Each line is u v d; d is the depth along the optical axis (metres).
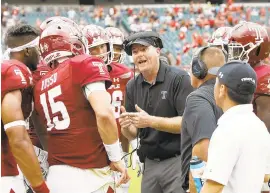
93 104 6.06
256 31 7.56
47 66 7.50
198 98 6.30
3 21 53.38
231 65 5.41
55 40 6.54
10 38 6.99
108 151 6.26
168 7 58.62
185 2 66.75
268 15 56.84
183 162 6.68
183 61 48.06
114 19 56.53
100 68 6.18
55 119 6.42
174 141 8.23
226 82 5.37
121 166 6.38
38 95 6.60
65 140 6.39
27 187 7.12
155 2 66.38
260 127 5.36
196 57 6.68
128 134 8.89
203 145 6.03
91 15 57.78
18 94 6.14
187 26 53.84
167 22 55.03
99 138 6.47
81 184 6.35
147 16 56.75
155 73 8.29
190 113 6.27
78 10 59.41
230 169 5.14
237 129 5.22
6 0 63.84
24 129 6.07
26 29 6.98
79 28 6.80
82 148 6.38
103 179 6.47
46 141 7.10
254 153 5.23
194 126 6.17
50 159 6.62
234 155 5.16
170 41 51.78
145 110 8.50
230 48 7.69
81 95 6.27
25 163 6.05
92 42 8.66
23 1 64.38
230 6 56.91
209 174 5.16
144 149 8.48
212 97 6.35
